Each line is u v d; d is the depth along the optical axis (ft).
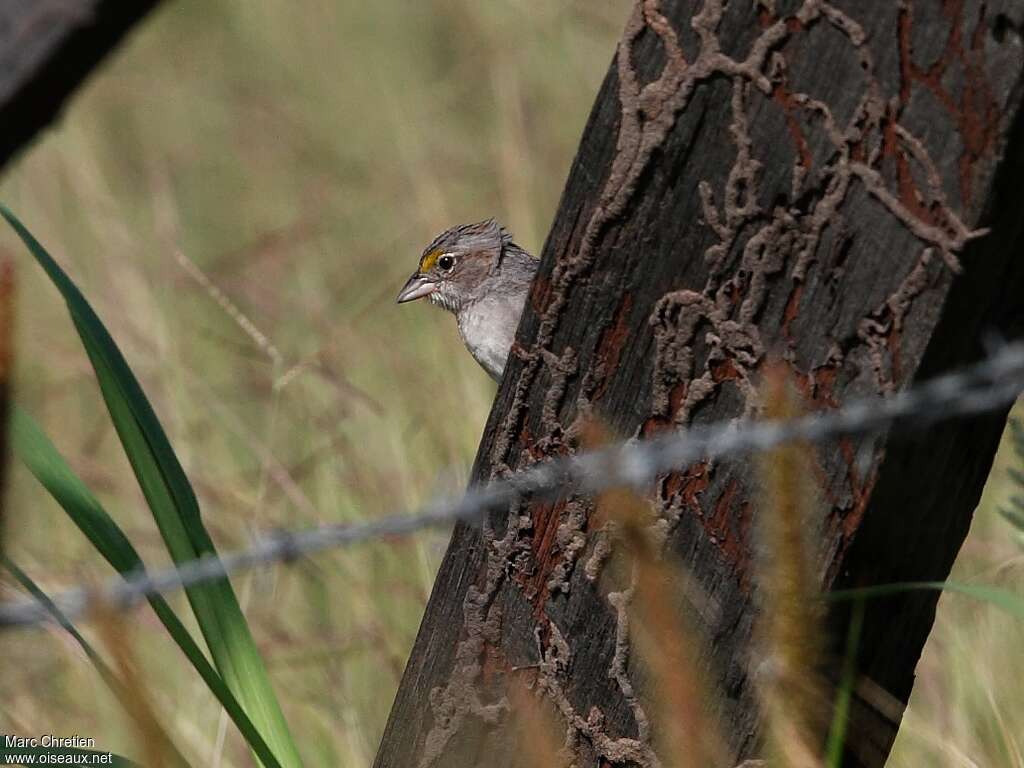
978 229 13.78
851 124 13.88
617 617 15.19
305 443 30.73
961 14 13.52
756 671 14.75
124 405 16.25
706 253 14.43
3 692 24.25
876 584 14.96
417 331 35.35
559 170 42.19
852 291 14.17
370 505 26.94
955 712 20.48
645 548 11.87
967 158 13.71
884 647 15.58
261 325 36.19
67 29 14.40
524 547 15.44
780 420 12.93
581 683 15.51
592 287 14.84
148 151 51.98
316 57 54.49
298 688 23.85
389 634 24.25
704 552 14.75
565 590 15.35
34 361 36.40
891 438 14.19
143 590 12.57
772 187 14.14
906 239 13.96
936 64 13.65
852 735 15.37
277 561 13.01
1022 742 19.81
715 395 14.69
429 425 29.19
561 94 45.88
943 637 22.29
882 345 14.19
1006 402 14.55
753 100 14.06
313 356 28.58
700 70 14.12
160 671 24.90
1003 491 24.40
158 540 28.81
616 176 14.51
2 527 10.24
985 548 23.30
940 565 15.58
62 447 32.94
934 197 13.82
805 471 14.24
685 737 12.09
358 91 52.11
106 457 32.91
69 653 23.98
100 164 46.93
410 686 16.46
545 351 15.12
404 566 25.62
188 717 23.48
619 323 14.83
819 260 14.19
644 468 12.81
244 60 56.44
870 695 15.39
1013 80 13.50
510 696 15.84
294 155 49.65
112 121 53.78
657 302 14.66
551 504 15.26
